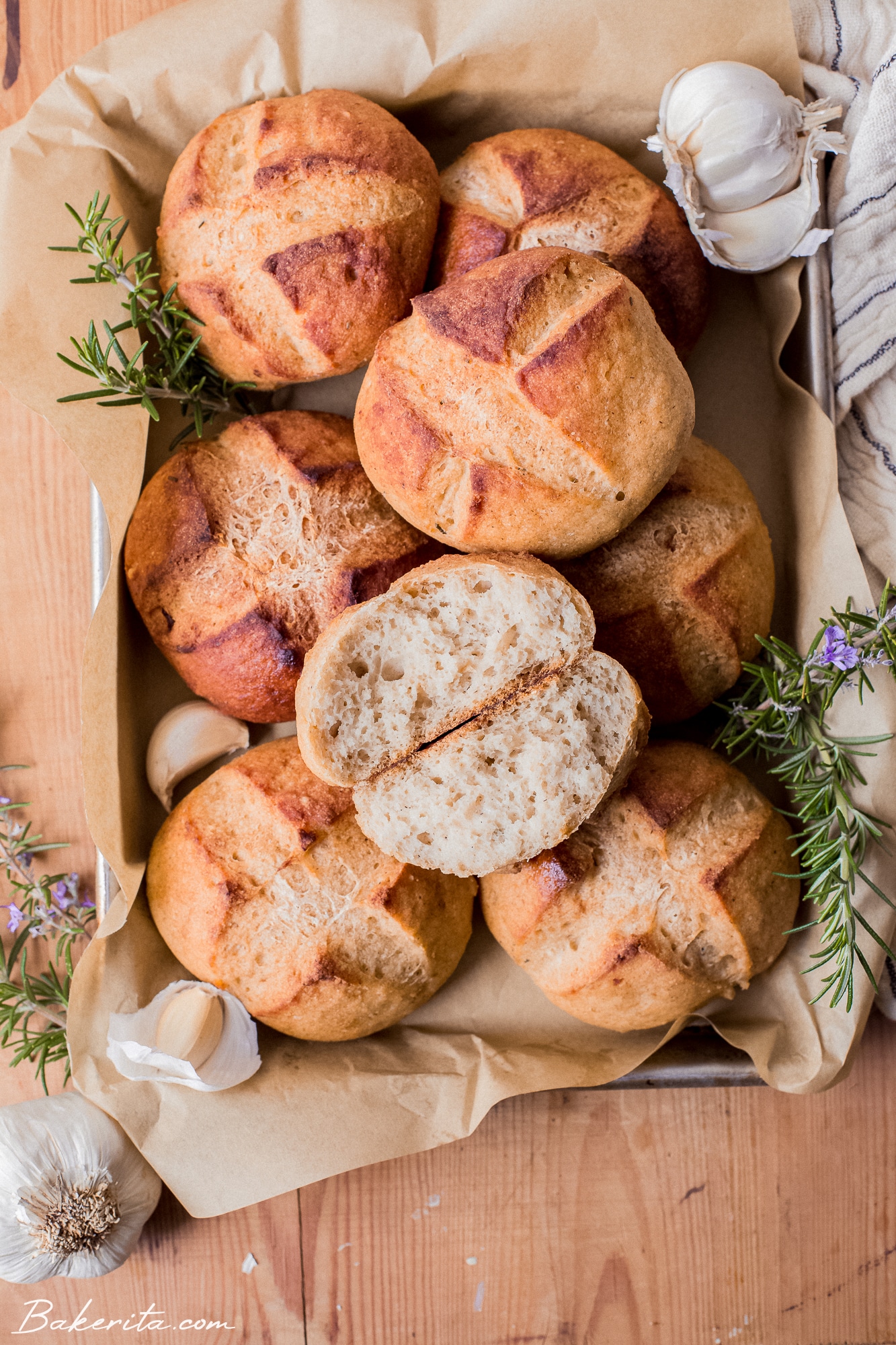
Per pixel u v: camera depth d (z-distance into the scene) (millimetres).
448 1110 601
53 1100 619
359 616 554
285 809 588
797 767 600
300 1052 611
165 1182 604
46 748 646
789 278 616
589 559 594
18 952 638
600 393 549
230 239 589
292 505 594
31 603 646
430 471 561
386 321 591
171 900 597
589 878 590
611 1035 619
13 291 599
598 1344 638
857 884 596
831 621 579
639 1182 641
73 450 592
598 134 626
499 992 624
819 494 609
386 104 616
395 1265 640
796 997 610
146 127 613
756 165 598
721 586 592
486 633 561
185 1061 583
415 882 591
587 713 566
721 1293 639
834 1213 640
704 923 590
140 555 601
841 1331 638
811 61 616
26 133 605
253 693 599
